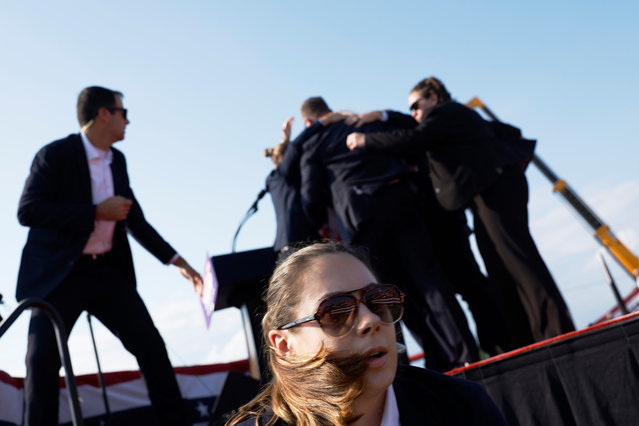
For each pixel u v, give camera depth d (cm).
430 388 135
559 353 243
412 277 346
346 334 118
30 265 311
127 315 324
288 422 124
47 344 282
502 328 379
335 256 127
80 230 311
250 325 358
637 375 228
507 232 323
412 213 352
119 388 443
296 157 382
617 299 487
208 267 361
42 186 321
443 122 338
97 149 347
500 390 251
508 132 373
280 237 386
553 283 310
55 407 276
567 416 238
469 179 332
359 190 348
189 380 462
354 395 115
